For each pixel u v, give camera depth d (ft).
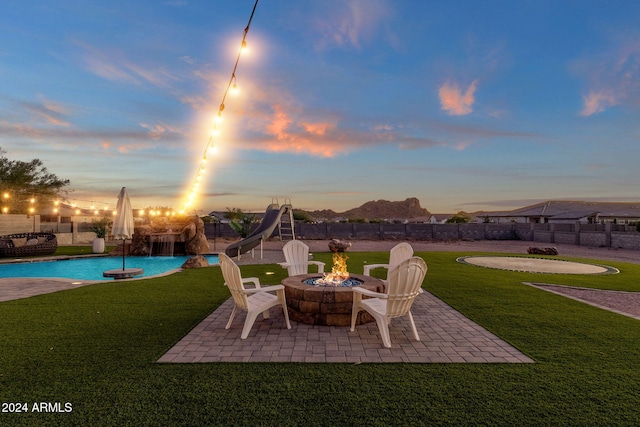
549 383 9.45
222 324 15.30
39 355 11.30
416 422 7.48
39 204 95.14
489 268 34.99
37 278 27.73
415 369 10.40
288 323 14.78
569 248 68.39
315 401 8.36
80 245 68.64
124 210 29.96
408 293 12.80
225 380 9.51
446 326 15.19
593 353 11.82
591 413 7.90
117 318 16.10
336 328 14.83
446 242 88.53
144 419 7.52
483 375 9.97
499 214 159.12
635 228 71.87
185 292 22.35
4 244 45.16
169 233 51.88
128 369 10.21
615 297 21.70
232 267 13.69
